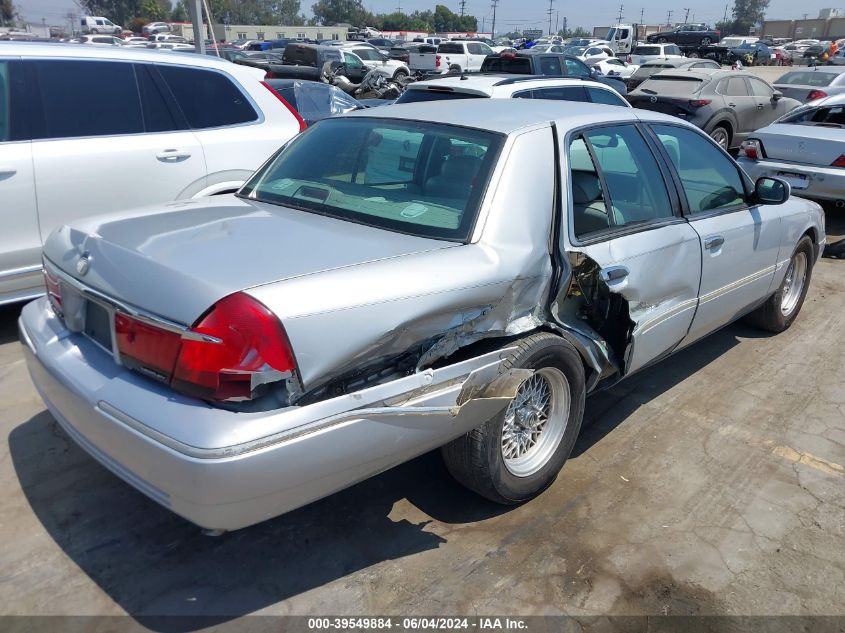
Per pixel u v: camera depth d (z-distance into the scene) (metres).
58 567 2.89
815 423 4.34
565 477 3.67
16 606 2.69
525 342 3.11
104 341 2.75
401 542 3.12
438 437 2.79
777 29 96.94
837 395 4.73
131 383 2.52
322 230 2.98
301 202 3.40
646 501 3.50
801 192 8.45
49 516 3.19
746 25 127.62
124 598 2.75
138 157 5.23
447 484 3.53
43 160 4.83
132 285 2.54
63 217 4.98
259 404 2.37
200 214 3.21
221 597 2.78
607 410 4.42
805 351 5.47
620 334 3.56
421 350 2.75
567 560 3.05
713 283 4.30
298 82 9.67
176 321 2.38
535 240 3.12
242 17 98.25
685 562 3.08
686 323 4.16
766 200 4.69
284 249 2.71
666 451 3.96
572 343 3.31
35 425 3.90
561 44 50.00
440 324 2.76
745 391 4.74
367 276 2.58
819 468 3.85
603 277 3.36
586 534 3.22
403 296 2.62
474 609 2.76
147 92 5.37
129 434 2.39
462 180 3.17
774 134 8.67
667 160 4.07
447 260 2.82
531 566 3.01
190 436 2.28
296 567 2.95
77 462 3.58
